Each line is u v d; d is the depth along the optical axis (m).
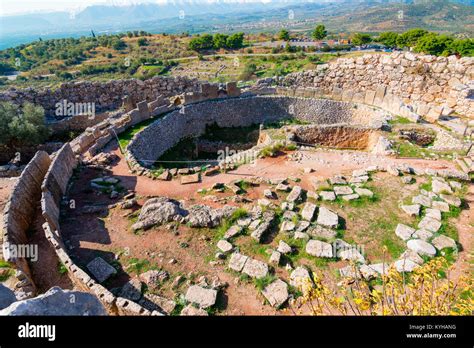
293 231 11.17
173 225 11.59
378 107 24.81
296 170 16.08
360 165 16.39
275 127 26.39
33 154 23.22
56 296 5.20
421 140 20.53
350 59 27.98
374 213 12.17
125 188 14.54
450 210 12.03
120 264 10.02
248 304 8.60
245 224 11.57
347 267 9.59
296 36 128.38
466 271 9.19
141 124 22.25
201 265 9.96
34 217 12.12
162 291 9.05
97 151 18.39
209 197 13.66
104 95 28.30
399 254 10.10
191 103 25.84
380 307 6.64
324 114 26.55
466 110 22.67
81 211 12.52
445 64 24.30
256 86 28.98
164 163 21.67
